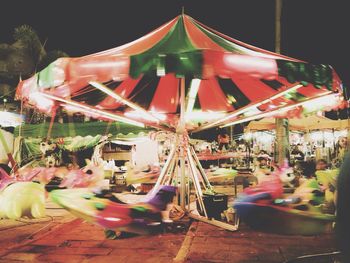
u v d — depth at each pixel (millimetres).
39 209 7383
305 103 7637
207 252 5477
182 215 7531
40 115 16422
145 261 5113
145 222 6465
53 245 5969
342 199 1895
